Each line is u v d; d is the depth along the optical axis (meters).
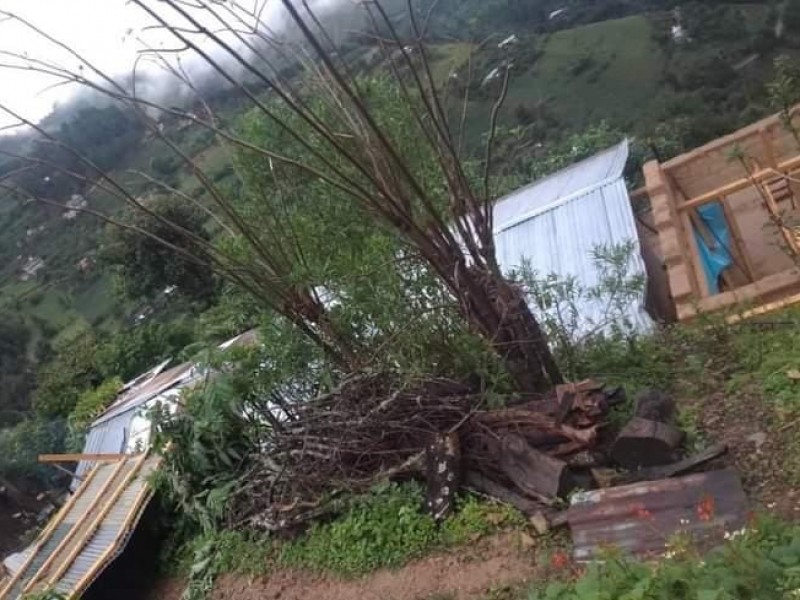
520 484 5.00
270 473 6.14
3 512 17.23
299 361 6.20
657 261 9.46
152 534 7.34
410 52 5.75
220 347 7.64
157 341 16.98
